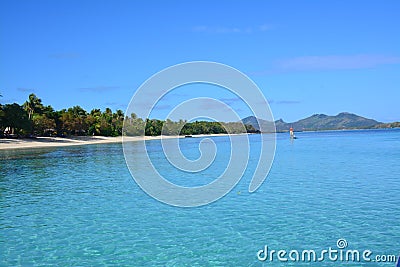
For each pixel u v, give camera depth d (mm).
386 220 13758
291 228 13102
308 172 27875
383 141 74750
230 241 11969
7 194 20766
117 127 108312
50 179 26844
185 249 11328
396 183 21703
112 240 12258
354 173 26484
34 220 14867
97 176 28266
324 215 14680
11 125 74938
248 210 15930
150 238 12406
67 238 12523
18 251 11375
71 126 94500
